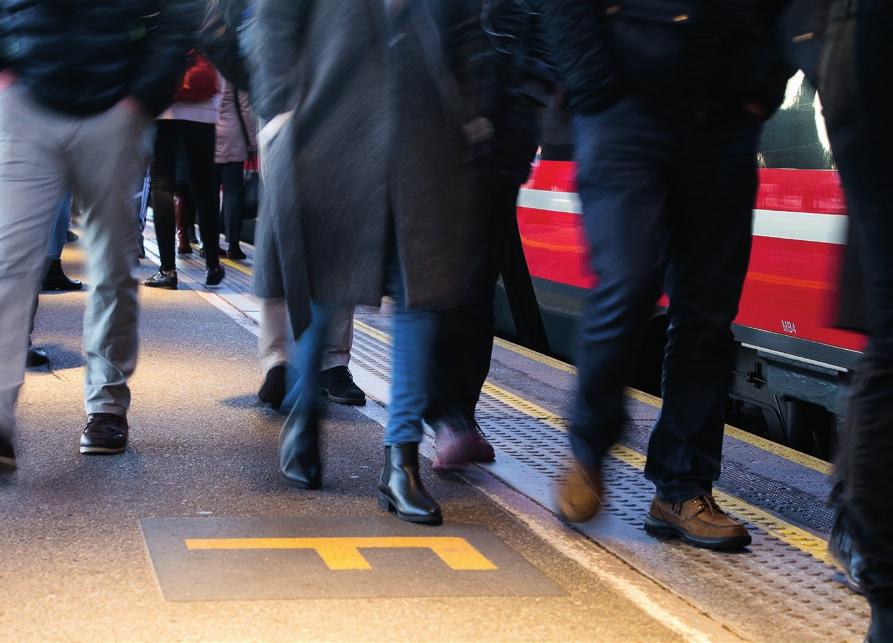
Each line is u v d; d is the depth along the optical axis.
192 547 3.27
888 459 2.43
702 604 3.09
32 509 3.55
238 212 10.61
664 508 3.61
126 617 2.77
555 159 6.48
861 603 3.15
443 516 3.71
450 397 4.25
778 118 4.78
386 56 3.46
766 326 4.88
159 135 8.42
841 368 4.46
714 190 3.39
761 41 3.22
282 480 3.99
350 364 6.06
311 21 3.49
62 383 5.33
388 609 2.91
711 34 3.17
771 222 4.81
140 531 3.39
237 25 4.08
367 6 3.46
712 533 3.50
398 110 3.45
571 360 7.00
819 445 5.08
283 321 4.88
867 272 2.44
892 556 2.46
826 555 3.53
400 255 3.48
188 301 8.09
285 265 3.50
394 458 3.68
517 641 2.77
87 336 4.23
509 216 4.28
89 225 4.11
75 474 3.93
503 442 4.69
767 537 3.68
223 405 5.07
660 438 3.62
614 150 3.30
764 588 3.23
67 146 3.83
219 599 2.91
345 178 3.48
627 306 3.30
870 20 2.31
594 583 3.18
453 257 3.49
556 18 3.25
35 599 2.86
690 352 3.55
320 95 3.47
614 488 4.14
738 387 5.23
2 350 3.73
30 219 3.76
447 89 3.45
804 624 2.99
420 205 3.45
